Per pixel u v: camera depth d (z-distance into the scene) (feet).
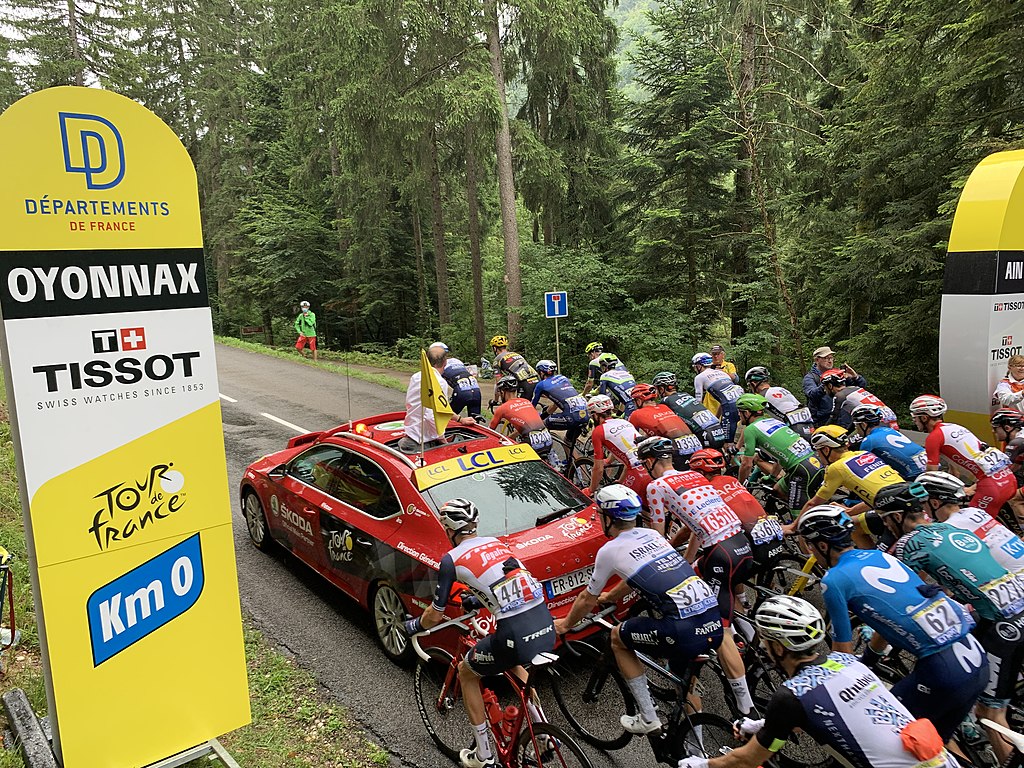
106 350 11.28
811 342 52.65
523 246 67.10
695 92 51.16
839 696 8.56
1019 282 26.07
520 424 25.63
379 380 55.01
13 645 16.21
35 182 10.44
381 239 80.33
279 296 90.89
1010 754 11.70
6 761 12.39
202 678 12.76
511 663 11.77
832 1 50.49
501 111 49.80
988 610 12.18
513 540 15.67
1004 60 31.81
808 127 52.85
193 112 109.50
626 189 58.29
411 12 47.14
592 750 14.01
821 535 11.98
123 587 11.76
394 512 17.01
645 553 12.50
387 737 14.14
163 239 11.71
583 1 53.16
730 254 53.67
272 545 23.75
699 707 12.93
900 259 37.22
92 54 88.84
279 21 77.92
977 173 26.18
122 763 11.93
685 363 51.80
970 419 26.86
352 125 53.67
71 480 11.12
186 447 12.28
